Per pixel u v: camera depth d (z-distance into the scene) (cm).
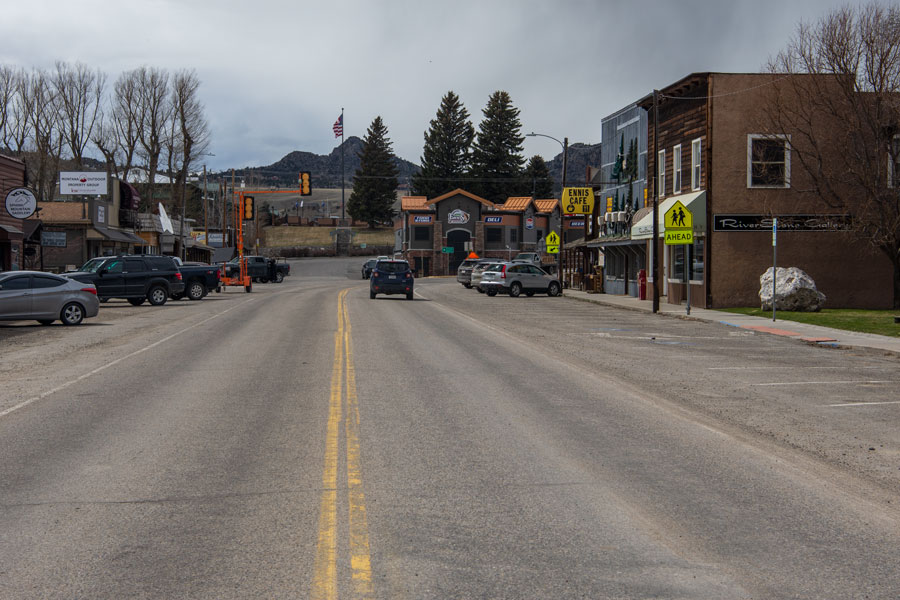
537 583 481
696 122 3256
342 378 1339
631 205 4394
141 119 6788
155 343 1897
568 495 670
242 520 600
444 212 8731
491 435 906
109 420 988
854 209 2962
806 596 465
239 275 5884
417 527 584
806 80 3000
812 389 1273
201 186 13112
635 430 942
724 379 1377
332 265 9838
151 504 641
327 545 546
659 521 603
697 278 3269
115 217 5969
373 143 13450
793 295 2883
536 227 9119
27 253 4159
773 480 725
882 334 2142
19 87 6494
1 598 458
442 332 2216
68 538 561
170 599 457
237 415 1018
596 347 1878
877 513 628
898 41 2806
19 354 1691
